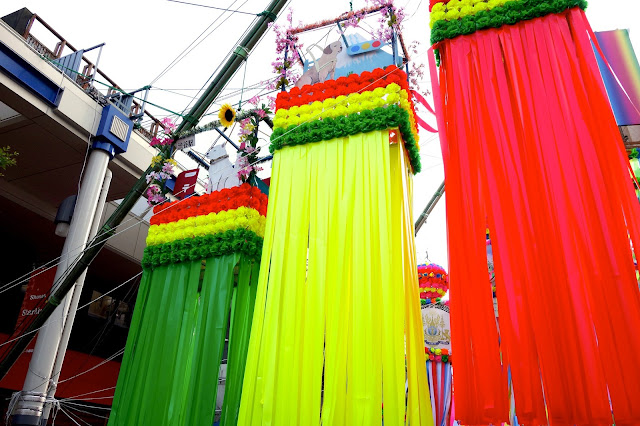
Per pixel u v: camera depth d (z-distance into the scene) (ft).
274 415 12.21
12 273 40.68
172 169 20.75
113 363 45.44
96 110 32.14
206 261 16.90
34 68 28.45
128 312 49.06
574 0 13.47
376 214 13.71
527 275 11.00
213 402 14.25
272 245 14.73
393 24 17.17
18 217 37.76
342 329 12.74
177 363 15.53
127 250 40.55
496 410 10.25
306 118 16.24
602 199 11.06
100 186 30.96
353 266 13.25
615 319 10.03
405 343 12.37
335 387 11.98
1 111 30.42
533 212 11.60
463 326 11.25
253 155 18.43
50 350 26.25
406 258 13.83
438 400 26.86
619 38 14.61
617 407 9.39
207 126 20.86
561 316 10.47
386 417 11.27
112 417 15.81
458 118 13.34
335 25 18.39
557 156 11.87
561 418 9.59
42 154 32.53
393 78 15.56
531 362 10.28
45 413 25.75
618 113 13.69
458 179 12.71
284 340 13.04
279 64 18.39
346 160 14.92
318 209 14.56
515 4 14.07
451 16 14.73
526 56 13.46
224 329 15.19
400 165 15.16
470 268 11.71
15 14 32.89
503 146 12.48
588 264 10.61
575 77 12.67
